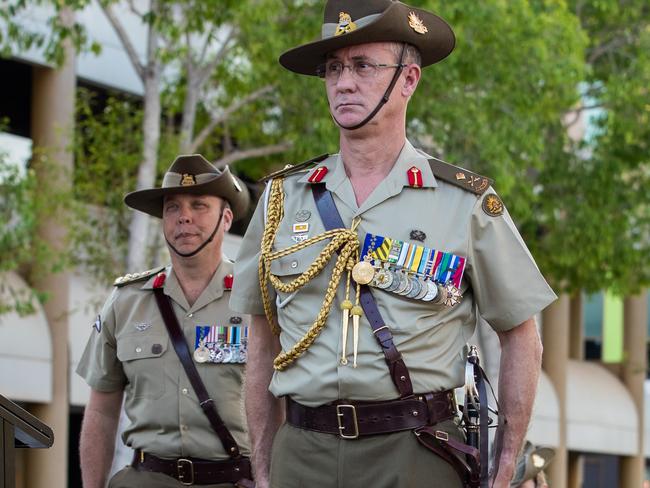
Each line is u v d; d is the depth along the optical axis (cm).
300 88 2703
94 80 3231
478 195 870
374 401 840
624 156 3656
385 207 866
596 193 3612
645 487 5947
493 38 2852
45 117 3070
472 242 866
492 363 1382
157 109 2625
